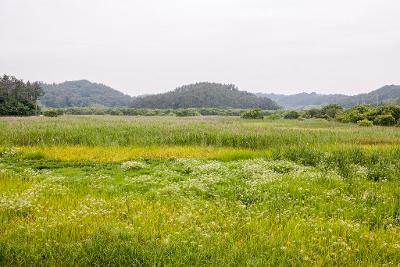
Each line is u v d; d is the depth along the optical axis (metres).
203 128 31.62
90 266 6.99
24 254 7.10
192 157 21.20
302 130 34.47
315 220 9.79
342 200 11.74
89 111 116.88
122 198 11.69
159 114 116.31
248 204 11.66
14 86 85.31
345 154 20.11
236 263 6.98
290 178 14.78
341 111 81.75
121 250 7.29
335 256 7.68
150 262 7.02
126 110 116.12
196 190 13.16
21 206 10.15
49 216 9.85
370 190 12.93
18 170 16.31
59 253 7.26
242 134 27.31
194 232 8.71
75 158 19.64
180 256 7.22
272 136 27.33
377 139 32.00
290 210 10.74
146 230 8.74
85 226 9.06
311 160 19.45
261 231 8.95
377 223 9.89
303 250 7.68
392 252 7.96
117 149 22.73
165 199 11.75
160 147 24.25
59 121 41.66
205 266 7.01
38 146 23.00
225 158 21.14
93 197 11.69
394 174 15.98
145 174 16.23
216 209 10.73
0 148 21.25
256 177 15.27
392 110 63.59
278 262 7.19
